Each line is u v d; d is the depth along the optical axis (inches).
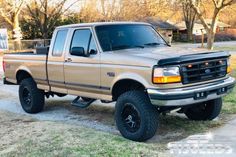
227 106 337.7
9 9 1408.7
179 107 251.8
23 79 375.9
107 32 288.4
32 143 251.8
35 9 1688.0
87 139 252.4
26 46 1451.8
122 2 2098.9
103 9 2044.8
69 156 223.8
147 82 239.8
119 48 281.6
